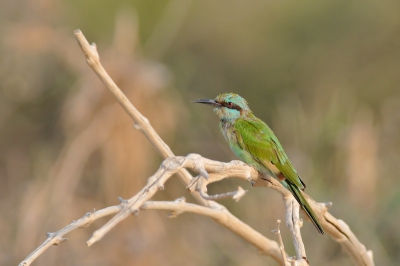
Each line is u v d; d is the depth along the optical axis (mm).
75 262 14531
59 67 19391
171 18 20594
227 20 23562
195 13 23125
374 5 24062
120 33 16328
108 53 16188
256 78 23469
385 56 23844
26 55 19156
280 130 17922
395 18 23938
